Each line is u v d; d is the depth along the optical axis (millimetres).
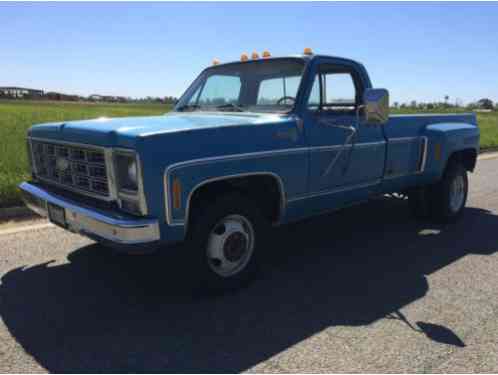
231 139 3578
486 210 7160
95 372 2773
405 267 4625
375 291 4020
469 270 4555
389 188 5375
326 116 4445
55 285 4020
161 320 3424
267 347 3076
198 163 3344
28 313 3508
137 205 3186
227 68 5020
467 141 6270
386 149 5129
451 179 6117
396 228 6078
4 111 34031
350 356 2977
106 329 3283
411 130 5531
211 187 3717
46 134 4020
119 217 3172
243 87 4750
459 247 5281
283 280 4238
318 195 4430
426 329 3348
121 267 4449
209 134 3443
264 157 3801
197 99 5121
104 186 3434
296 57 4418
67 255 4746
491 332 3318
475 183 9609
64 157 3857
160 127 3387
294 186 4141
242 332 3270
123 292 3898
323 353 3010
